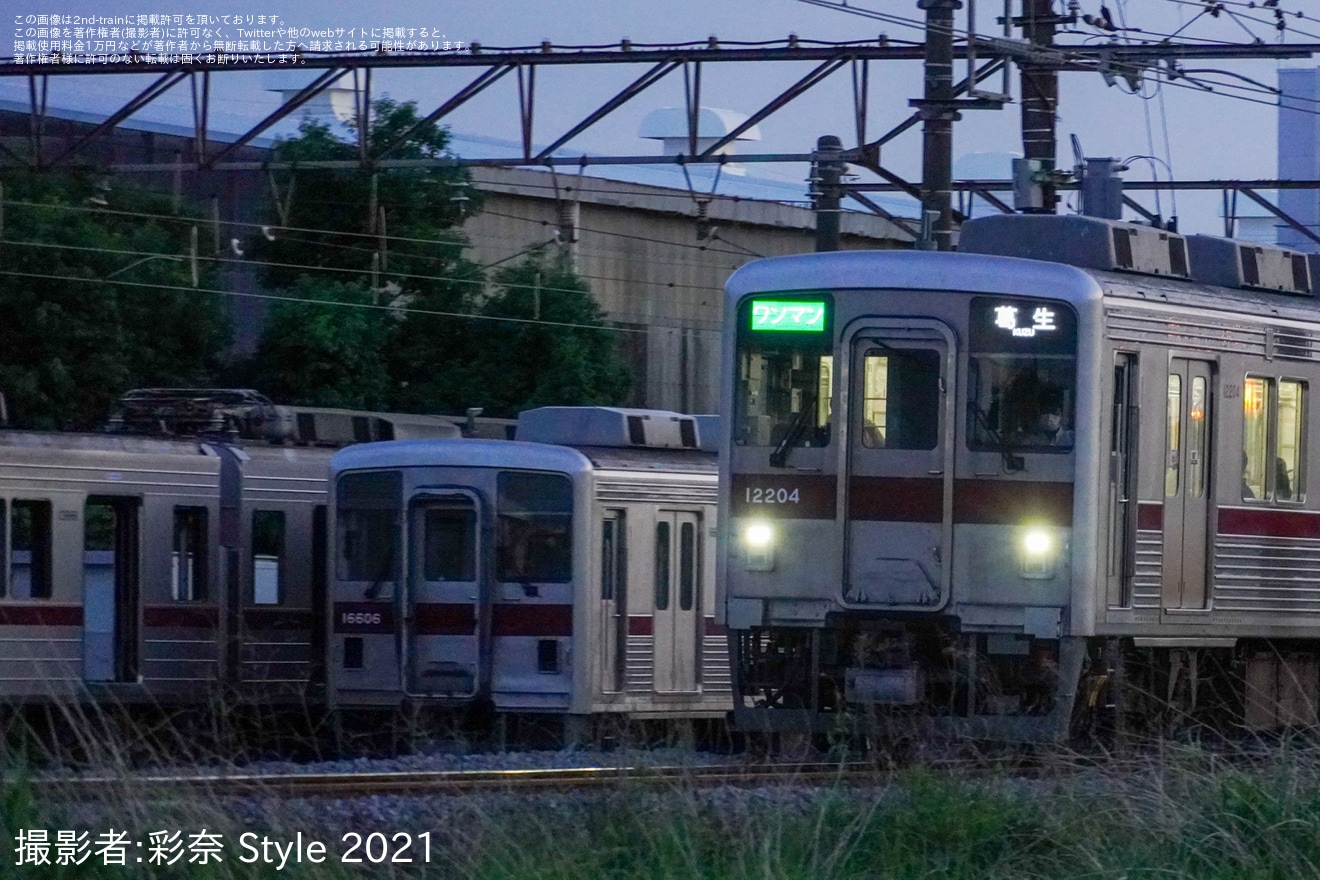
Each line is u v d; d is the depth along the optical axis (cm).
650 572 6950
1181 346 5209
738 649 5128
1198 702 5559
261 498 7306
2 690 6500
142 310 11019
